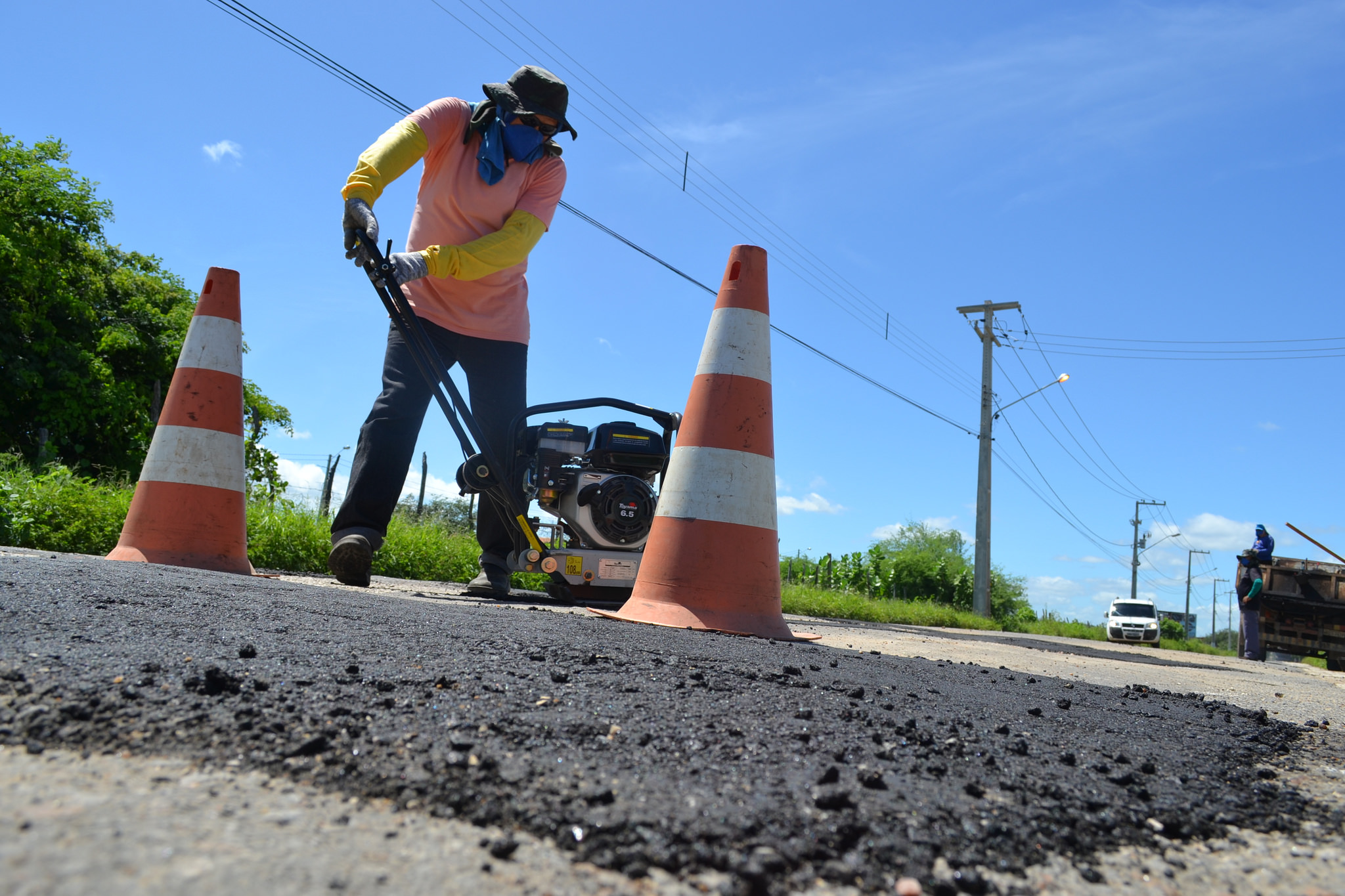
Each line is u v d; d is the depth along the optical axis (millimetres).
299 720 1512
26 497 6441
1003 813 1465
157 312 19297
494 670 2076
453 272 4613
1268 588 14195
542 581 8602
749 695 2104
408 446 5000
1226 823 1642
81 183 17953
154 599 2508
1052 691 3166
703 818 1258
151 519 4449
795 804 1354
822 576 28453
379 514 4957
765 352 4156
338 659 2018
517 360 5344
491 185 4836
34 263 16844
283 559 7355
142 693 1554
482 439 4652
